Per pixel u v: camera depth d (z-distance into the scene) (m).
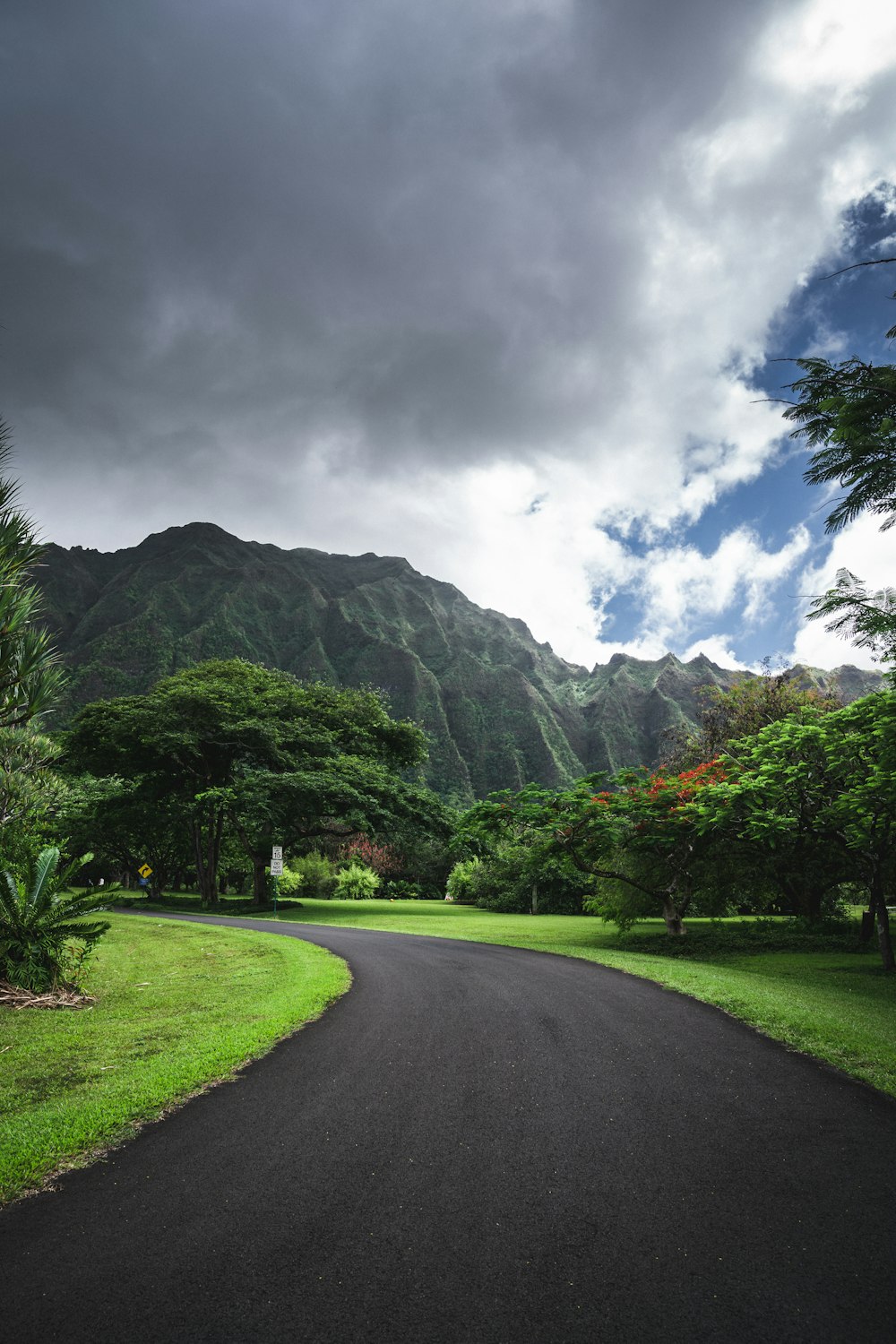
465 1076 5.89
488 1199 3.69
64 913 10.46
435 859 55.53
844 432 5.50
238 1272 3.01
